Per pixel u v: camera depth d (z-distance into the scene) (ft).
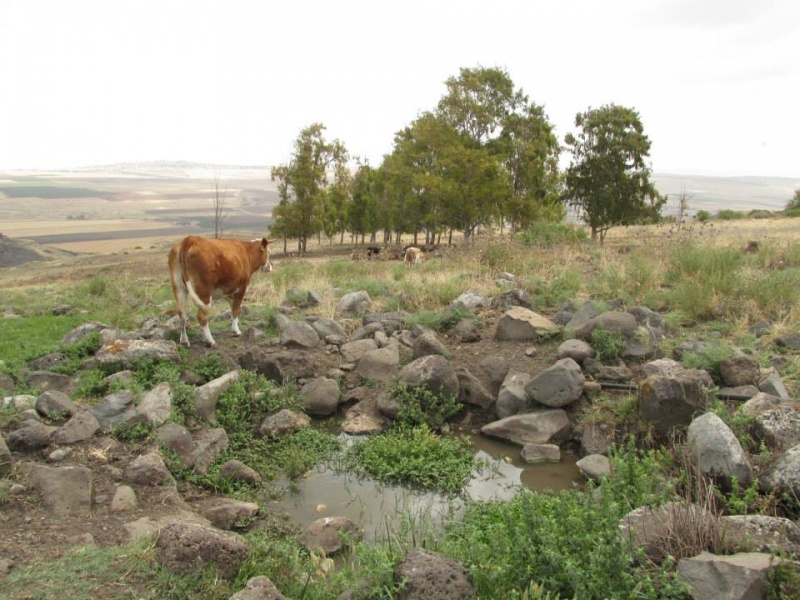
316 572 15.78
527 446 24.89
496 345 31.78
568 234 62.08
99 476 19.54
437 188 113.39
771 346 28.32
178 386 26.09
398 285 47.09
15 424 21.89
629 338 29.09
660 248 48.24
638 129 102.94
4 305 54.08
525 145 120.98
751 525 13.88
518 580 13.29
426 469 23.49
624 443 23.99
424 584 12.45
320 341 34.04
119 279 70.64
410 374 28.09
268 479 23.06
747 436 19.20
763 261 45.27
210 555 14.23
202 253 30.73
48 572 13.69
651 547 13.67
